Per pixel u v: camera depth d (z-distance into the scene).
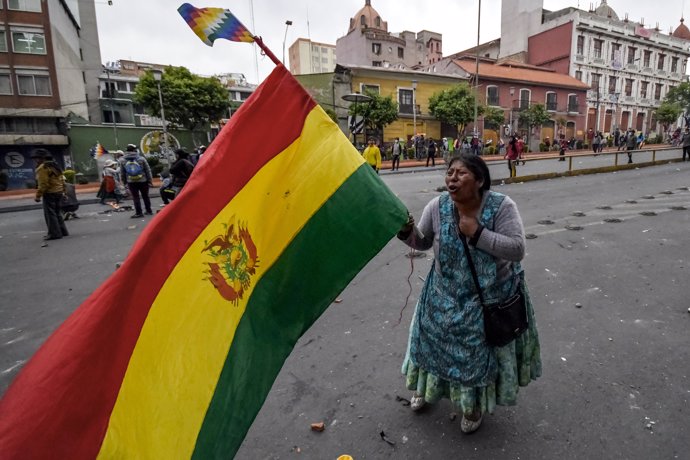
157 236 1.19
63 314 4.21
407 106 32.88
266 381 1.34
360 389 2.69
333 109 29.67
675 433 2.16
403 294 4.21
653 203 8.09
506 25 46.84
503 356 2.01
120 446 0.99
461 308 1.93
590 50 41.69
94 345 1.03
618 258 4.95
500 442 2.16
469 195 1.77
